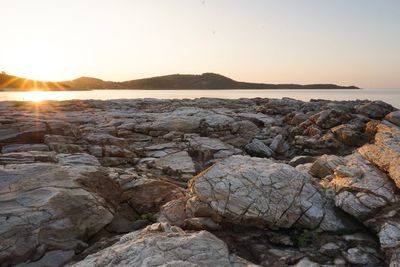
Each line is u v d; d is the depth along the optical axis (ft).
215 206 30.27
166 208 34.14
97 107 111.75
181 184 47.32
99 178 36.76
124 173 42.93
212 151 63.93
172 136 71.61
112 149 58.65
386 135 42.65
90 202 32.04
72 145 56.85
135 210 36.70
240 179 32.86
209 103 117.19
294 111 85.51
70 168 37.22
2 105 110.63
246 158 38.32
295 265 25.07
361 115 72.33
